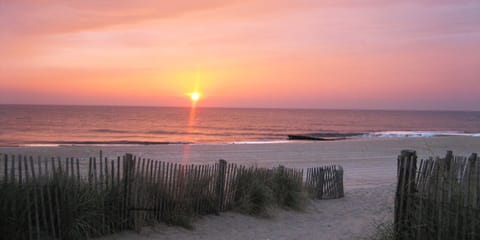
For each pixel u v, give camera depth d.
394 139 42.50
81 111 167.00
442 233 5.67
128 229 6.88
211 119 119.75
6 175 5.83
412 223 5.94
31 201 5.86
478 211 5.48
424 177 5.92
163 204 7.46
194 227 7.48
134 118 114.62
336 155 27.22
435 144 37.09
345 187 14.99
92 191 6.47
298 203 9.82
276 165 21.34
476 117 179.12
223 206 8.62
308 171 12.52
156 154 25.69
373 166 22.08
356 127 91.25
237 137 57.84
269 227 8.12
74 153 24.58
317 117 148.12
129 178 6.87
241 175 9.15
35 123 82.25
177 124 91.06
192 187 7.98
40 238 5.86
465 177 5.66
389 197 12.16
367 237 7.11
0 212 5.64
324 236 7.64
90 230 6.36
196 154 26.08
